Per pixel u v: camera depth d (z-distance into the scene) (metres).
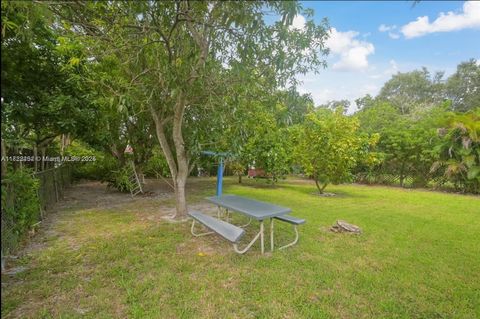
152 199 7.20
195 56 3.42
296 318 2.16
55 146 9.12
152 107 4.90
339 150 7.57
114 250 3.46
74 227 4.52
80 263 3.10
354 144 7.93
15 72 3.63
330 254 3.43
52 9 2.95
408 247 3.70
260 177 10.20
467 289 2.62
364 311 2.26
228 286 2.62
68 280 2.70
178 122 4.80
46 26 4.05
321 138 7.74
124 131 8.24
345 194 8.31
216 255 3.35
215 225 3.36
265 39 2.78
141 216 5.30
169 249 3.53
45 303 2.32
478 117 8.57
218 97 3.93
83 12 3.10
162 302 2.34
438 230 4.50
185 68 3.63
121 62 4.39
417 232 4.38
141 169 8.68
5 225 3.06
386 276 2.86
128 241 3.81
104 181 8.97
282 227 4.59
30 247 3.59
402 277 2.84
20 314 2.17
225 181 11.09
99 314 2.18
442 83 26.64
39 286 2.58
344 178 8.04
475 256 3.40
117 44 3.71
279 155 9.09
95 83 4.79
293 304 2.34
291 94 3.78
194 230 4.32
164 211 5.75
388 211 5.86
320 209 5.99
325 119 8.08
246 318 2.16
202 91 4.21
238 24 2.38
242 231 3.10
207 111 4.82
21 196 3.63
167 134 7.41
